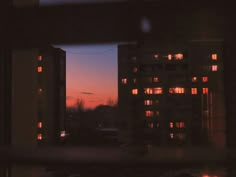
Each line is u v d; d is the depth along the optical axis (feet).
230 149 13.12
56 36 17.48
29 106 39.75
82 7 16.70
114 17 16.83
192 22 16.30
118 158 12.62
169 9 16.17
